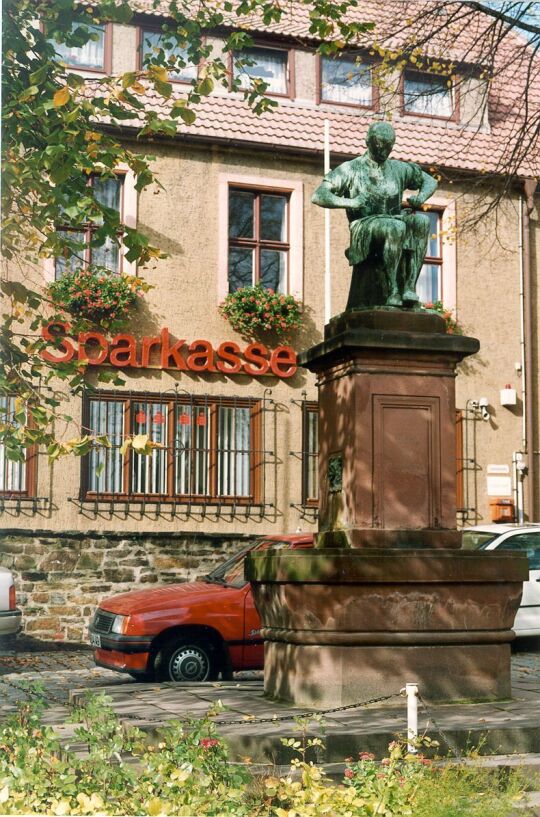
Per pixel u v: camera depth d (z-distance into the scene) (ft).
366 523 31.30
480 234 71.92
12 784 18.49
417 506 31.68
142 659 41.45
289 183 68.44
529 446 72.02
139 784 18.78
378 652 30.42
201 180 66.80
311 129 68.85
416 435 31.86
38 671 49.49
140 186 32.53
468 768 21.98
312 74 69.87
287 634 31.04
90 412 63.41
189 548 63.82
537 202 73.97
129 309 64.49
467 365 71.46
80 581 61.52
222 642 42.14
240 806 18.48
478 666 31.12
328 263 67.77
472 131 72.23
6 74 33.27
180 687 35.09
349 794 19.04
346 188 34.12
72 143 31.19
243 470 66.23
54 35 33.91
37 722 21.16
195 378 65.67
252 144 67.05
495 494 71.15
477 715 28.71
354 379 31.60
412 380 31.94
